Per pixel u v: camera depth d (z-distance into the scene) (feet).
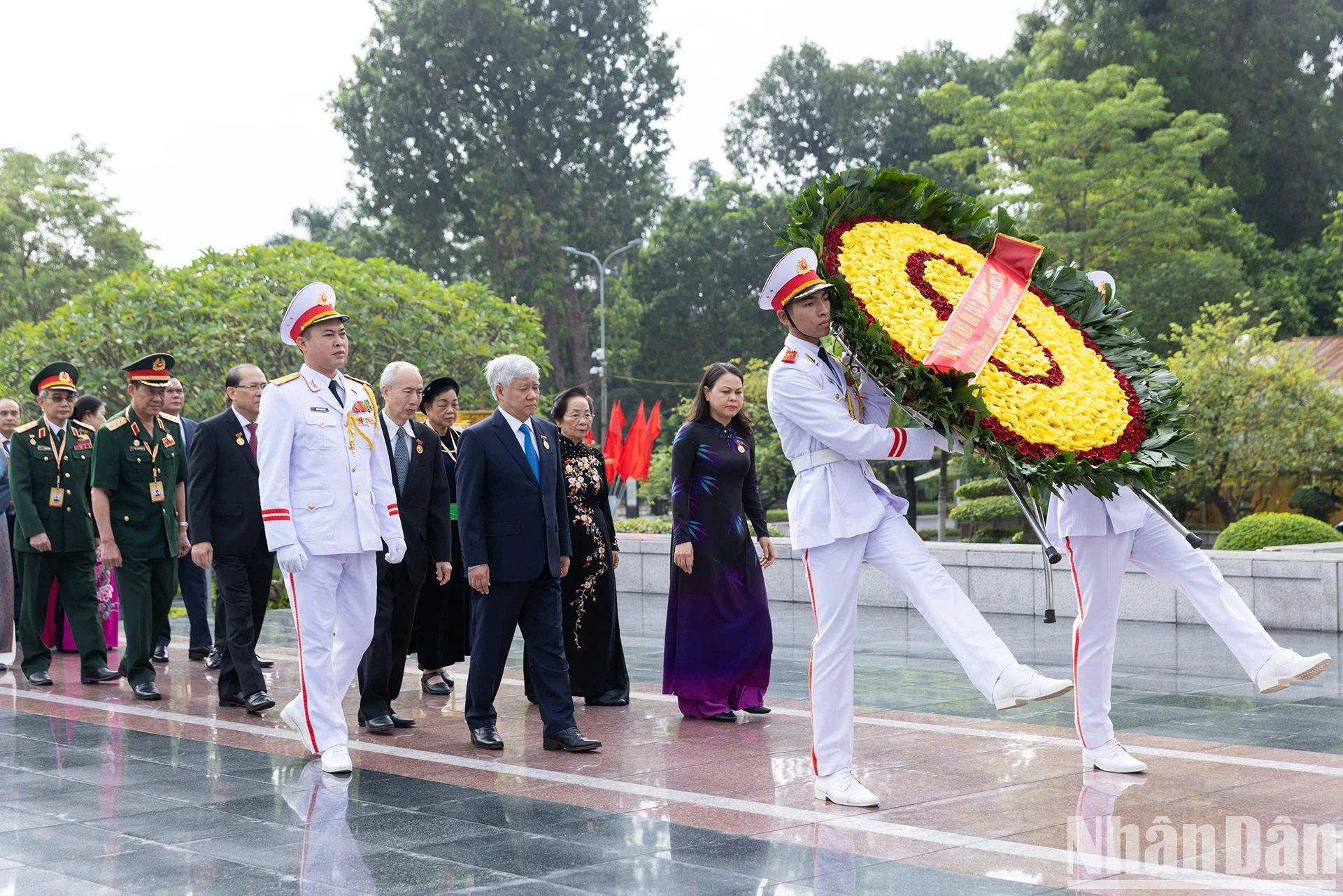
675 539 23.88
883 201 18.13
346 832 15.55
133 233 138.00
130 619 27.37
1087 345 17.72
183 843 15.16
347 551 20.18
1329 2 135.85
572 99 133.69
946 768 18.62
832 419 16.29
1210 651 31.50
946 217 18.48
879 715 23.30
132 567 27.35
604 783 18.21
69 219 134.10
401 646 23.73
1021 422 16.01
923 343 16.11
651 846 14.65
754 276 166.71
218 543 25.53
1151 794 16.76
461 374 83.20
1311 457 79.46
